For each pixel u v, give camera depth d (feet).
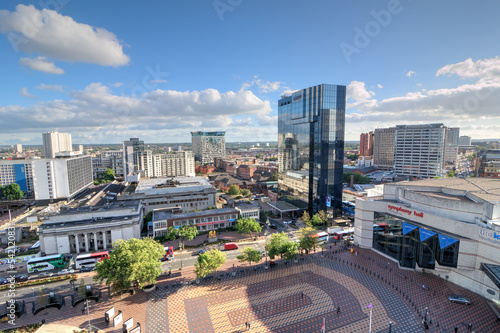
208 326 201.16
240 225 391.04
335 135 442.91
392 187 350.02
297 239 383.86
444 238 253.85
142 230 423.64
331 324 202.49
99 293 242.17
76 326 203.00
